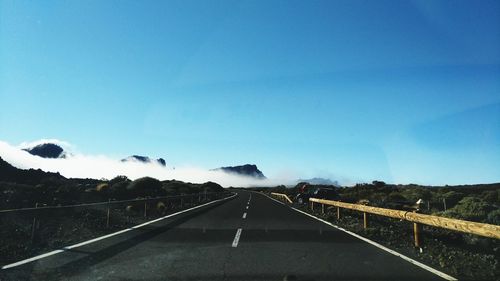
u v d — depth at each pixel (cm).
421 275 754
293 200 4441
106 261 880
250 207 2980
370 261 884
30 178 3344
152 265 841
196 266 832
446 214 1994
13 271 782
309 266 833
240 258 917
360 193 5059
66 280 717
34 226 1145
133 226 1580
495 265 849
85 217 1775
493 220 1788
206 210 2600
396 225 1652
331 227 1560
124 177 4147
